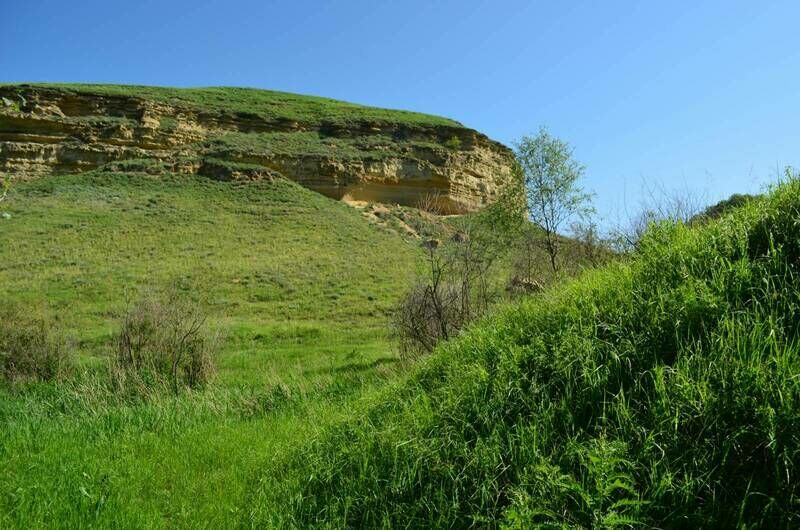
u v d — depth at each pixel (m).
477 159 69.12
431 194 63.44
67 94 60.19
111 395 10.36
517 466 3.57
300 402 8.66
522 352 4.46
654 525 2.91
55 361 13.55
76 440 6.95
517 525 3.03
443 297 11.20
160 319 12.70
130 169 56.44
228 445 6.41
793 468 2.87
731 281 4.15
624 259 6.13
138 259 36.53
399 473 4.03
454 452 3.92
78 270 33.25
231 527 4.25
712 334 3.70
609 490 2.96
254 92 82.19
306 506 4.23
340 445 4.85
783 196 4.78
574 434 3.62
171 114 63.47
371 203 61.41
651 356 3.88
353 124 70.38
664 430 3.29
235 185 56.09
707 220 6.27
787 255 4.25
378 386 8.22
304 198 55.69
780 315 3.77
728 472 3.04
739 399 3.22
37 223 41.78
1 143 54.91
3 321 14.02
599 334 4.31
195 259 37.19
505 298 10.76
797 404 3.06
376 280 34.41
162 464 5.84
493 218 15.38
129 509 4.59
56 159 56.09
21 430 7.51
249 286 32.12
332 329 23.69
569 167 15.40
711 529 2.84
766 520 2.81
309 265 37.41
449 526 3.47
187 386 11.33
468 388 4.45
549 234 13.90
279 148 63.12
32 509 4.61
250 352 18.83
